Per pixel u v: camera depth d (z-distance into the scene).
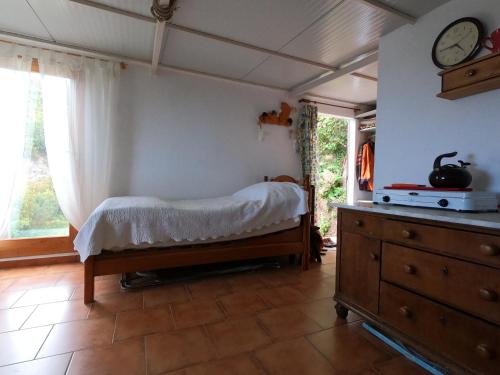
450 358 1.14
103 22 2.12
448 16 1.76
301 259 2.83
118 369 1.27
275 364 1.33
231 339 1.53
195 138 3.15
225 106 3.29
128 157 2.86
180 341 1.50
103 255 2.00
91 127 2.63
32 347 1.40
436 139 1.81
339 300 1.74
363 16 1.96
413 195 1.48
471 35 1.59
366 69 2.82
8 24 2.15
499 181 1.49
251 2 1.83
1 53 2.35
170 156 3.04
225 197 3.08
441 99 1.78
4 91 2.37
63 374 1.22
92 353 1.37
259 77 3.17
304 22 2.07
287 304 1.97
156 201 2.35
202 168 3.19
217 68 2.94
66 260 2.73
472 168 1.62
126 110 2.84
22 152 2.45
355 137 4.16
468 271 1.08
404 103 2.02
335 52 2.55
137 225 2.03
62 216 2.74
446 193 1.33
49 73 2.49
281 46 2.44
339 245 1.77
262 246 2.54
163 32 2.13
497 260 0.99
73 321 1.67
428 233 1.23
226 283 2.35
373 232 1.52
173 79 3.02
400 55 2.06
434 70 1.82
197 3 1.85
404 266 1.34
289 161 3.70
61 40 2.40
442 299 1.17
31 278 2.32
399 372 1.28
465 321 1.09
